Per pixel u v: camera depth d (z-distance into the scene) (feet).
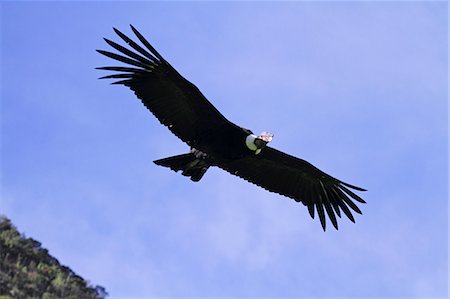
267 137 56.90
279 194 65.57
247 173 64.59
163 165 58.18
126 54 54.54
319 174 65.05
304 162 63.98
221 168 63.87
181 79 55.16
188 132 57.93
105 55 54.85
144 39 52.31
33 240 160.56
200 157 58.39
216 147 57.98
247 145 57.26
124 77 55.83
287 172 65.16
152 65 54.90
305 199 66.18
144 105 56.70
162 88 56.34
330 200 66.54
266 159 63.98
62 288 145.28
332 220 66.39
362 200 65.26
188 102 56.80
